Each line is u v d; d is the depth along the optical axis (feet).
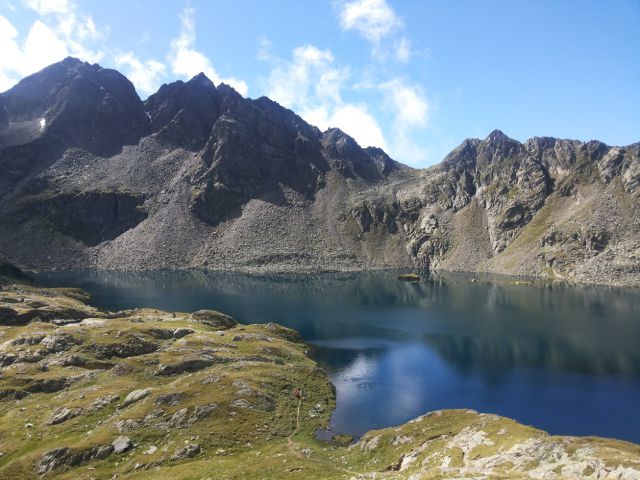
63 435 214.90
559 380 327.47
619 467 122.42
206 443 204.33
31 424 225.97
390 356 393.50
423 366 364.58
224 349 343.46
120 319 415.64
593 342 426.51
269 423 232.53
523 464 145.38
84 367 303.68
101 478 179.32
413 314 577.84
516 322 519.19
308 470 169.78
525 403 287.07
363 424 254.68
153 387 263.70
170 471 176.24
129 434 209.56
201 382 262.47
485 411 275.18
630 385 315.37
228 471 171.42
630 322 507.71
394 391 309.01
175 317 463.42
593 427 252.62
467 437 185.78
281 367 317.63
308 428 239.30
